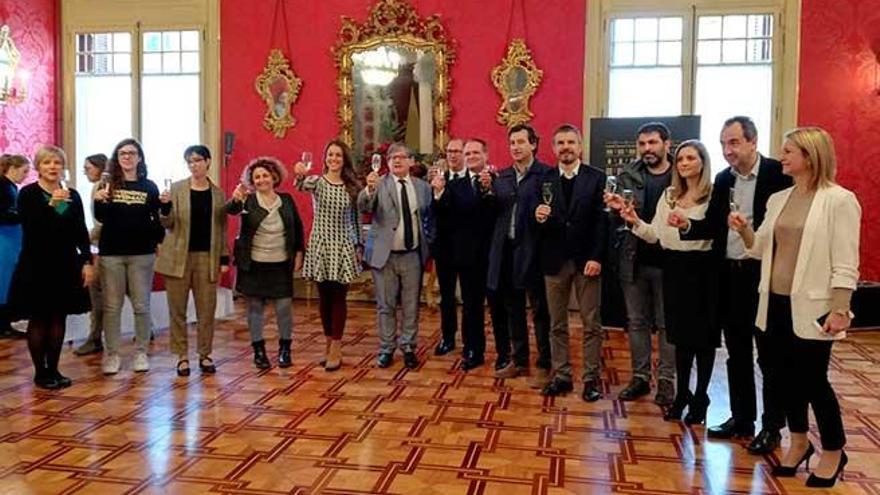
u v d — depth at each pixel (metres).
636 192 4.11
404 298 5.05
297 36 7.96
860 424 3.89
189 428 3.76
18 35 7.76
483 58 7.63
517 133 4.34
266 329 6.30
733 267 3.55
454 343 5.47
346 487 3.03
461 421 3.89
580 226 4.14
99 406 4.12
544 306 4.58
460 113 7.70
